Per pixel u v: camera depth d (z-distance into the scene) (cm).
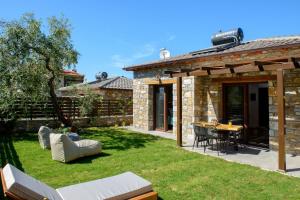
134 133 1467
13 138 1285
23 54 1322
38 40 1354
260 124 1162
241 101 1139
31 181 460
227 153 969
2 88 1303
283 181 666
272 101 1011
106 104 1878
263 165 807
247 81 1087
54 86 1564
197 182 664
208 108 1250
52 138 865
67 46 1450
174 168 781
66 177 705
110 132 1507
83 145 905
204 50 1329
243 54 1059
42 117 1567
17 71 1311
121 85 2303
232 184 650
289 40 1035
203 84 1270
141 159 885
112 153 976
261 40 1255
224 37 1388
